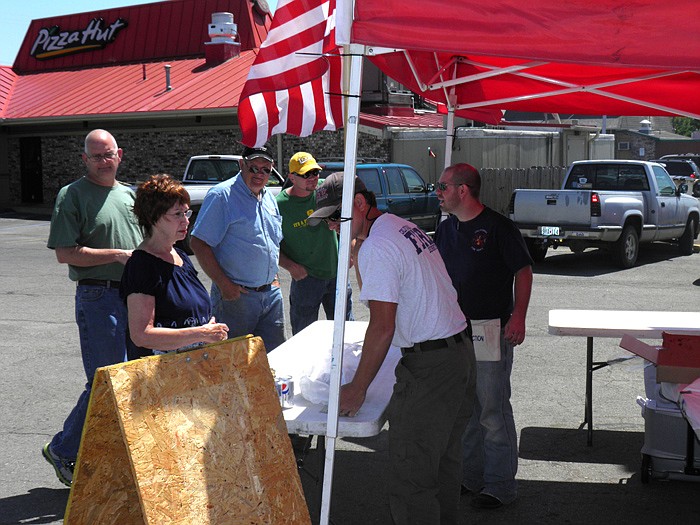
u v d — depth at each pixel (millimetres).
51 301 11133
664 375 4246
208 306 3883
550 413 6219
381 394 3781
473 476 4703
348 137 3344
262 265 5180
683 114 5438
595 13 3111
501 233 4344
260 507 3121
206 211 5023
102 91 26906
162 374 2988
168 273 3668
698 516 4461
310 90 5004
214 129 24188
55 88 28547
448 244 4477
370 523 4422
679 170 30828
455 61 5559
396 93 24984
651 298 11375
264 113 4902
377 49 3408
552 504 4609
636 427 5891
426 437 3500
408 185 17156
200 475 2965
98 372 2902
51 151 27578
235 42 27000
